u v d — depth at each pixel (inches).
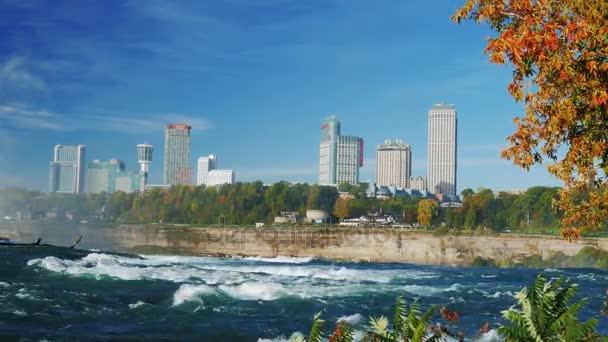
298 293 1541.6
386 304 1445.6
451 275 2778.1
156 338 977.5
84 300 1296.8
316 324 346.9
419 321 337.7
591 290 2150.6
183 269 2132.1
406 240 7298.2
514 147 512.1
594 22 460.8
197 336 1007.6
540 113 498.9
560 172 507.5
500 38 469.1
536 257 6491.1
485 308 1456.7
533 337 319.6
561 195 550.9
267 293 1493.6
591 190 530.0
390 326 879.1
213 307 1284.4
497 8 501.7
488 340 956.0
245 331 1058.1
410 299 1566.2
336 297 1529.3
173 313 1204.5
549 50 466.3
